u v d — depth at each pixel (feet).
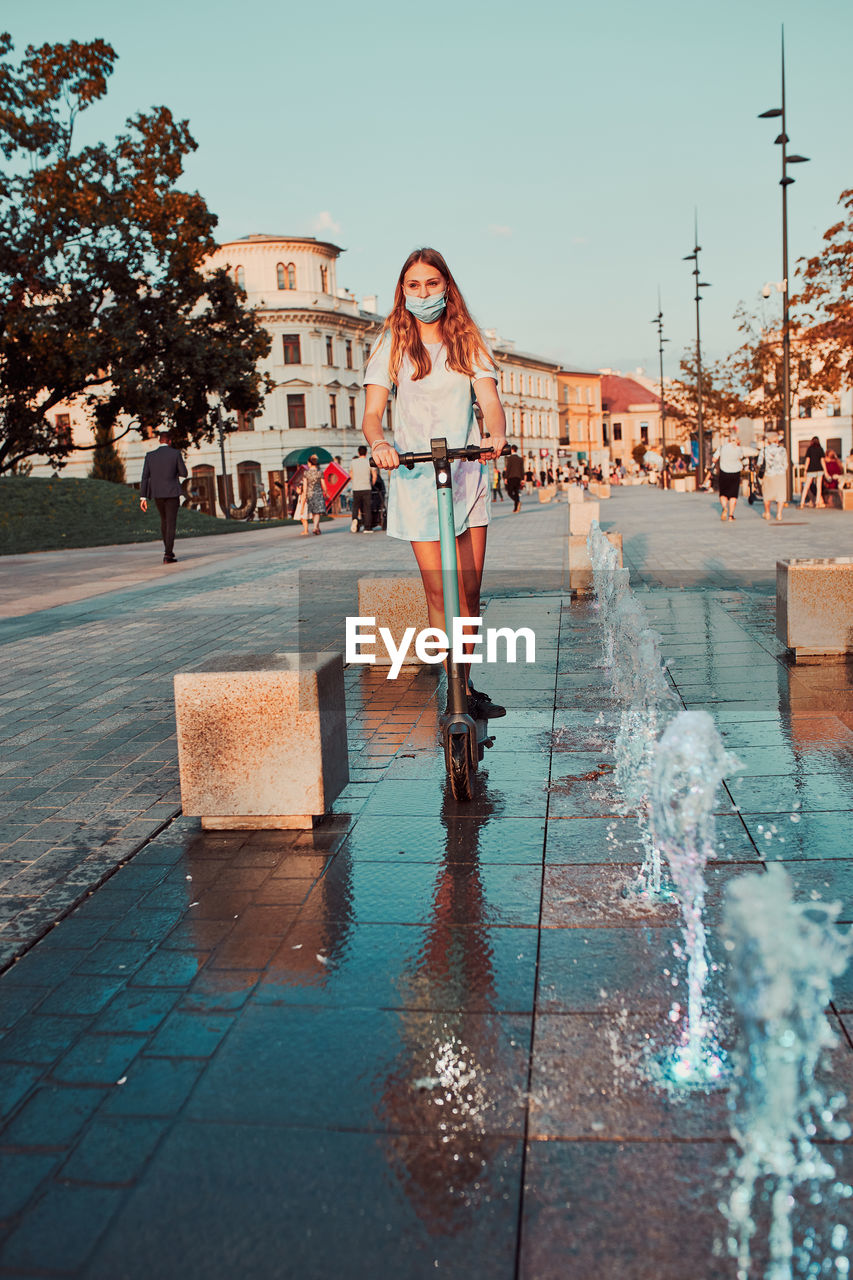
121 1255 6.00
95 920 10.61
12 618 34.35
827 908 9.93
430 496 14.93
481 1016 8.43
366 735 17.38
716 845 11.71
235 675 12.80
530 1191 6.40
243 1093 7.52
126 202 105.29
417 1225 6.15
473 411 15.03
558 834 12.46
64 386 110.52
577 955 9.37
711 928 9.79
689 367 193.16
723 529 59.77
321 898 10.91
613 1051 7.83
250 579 42.98
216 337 120.06
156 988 9.14
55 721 19.34
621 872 11.23
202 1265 5.90
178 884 11.48
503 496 162.50
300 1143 6.94
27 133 101.76
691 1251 5.86
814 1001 6.06
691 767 9.67
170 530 54.49
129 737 17.93
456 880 11.22
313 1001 8.79
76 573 52.13
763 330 154.92
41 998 9.02
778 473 65.77
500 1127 7.01
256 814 13.02
